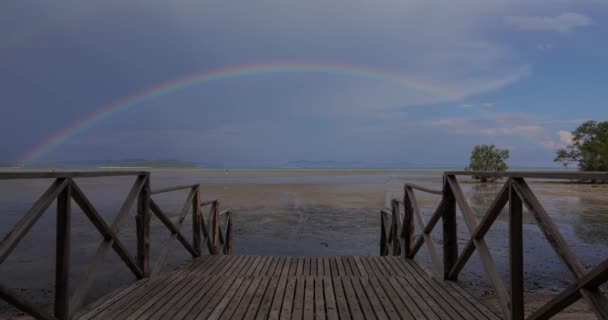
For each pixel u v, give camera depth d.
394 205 6.77
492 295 5.79
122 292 3.85
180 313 3.26
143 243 4.48
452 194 4.30
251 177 50.28
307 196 21.02
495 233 10.63
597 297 2.02
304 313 3.29
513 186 2.76
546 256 8.21
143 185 4.48
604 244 9.35
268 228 11.53
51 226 11.31
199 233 6.22
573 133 36.91
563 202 18.25
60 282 2.93
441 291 3.88
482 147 36.31
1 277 6.66
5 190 26.16
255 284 4.17
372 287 4.06
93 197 20.64
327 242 9.73
